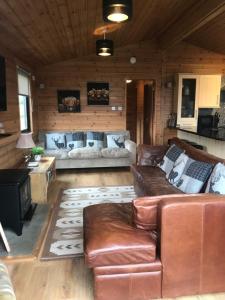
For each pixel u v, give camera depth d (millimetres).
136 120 8562
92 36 4801
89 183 4910
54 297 2004
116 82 6535
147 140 7871
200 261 1905
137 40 6277
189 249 1872
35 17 3086
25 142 3988
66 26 3791
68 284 2152
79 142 6031
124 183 4898
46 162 4473
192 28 4438
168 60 6641
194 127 6109
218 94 6555
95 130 6625
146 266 1854
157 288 1898
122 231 1971
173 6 4234
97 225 2100
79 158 5535
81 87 6449
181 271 1896
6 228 2992
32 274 2279
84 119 6562
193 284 1937
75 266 2393
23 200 3039
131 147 5676
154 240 1899
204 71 6766
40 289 2094
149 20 4805
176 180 3125
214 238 1889
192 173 2842
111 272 1835
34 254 2553
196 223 1847
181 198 1905
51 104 6430
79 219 3330
